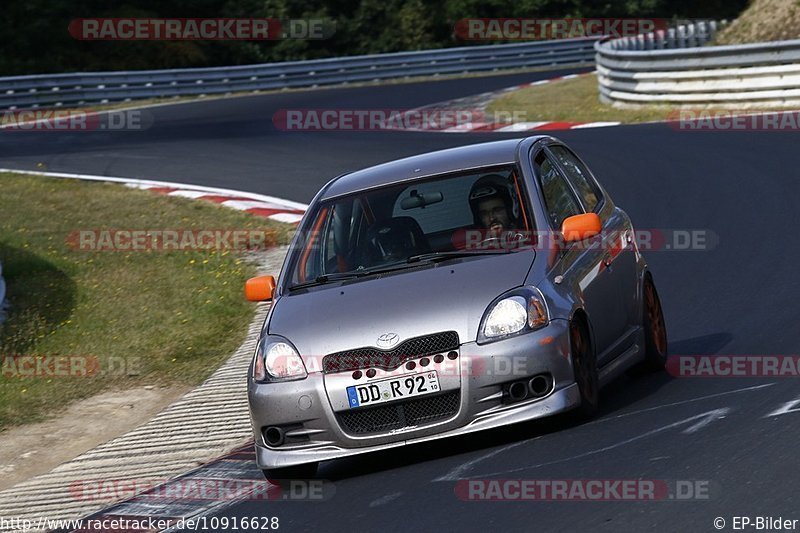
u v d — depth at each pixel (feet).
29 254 167.73
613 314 78.13
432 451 72.84
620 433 67.67
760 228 135.95
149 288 149.18
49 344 130.52
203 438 92.58
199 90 375.04
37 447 100.32
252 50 503.61
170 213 192.34
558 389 68.13
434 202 79.30
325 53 520.01
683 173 179.52
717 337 93.45
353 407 68.28
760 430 63.57
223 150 253.44
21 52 460.14
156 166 238.89
